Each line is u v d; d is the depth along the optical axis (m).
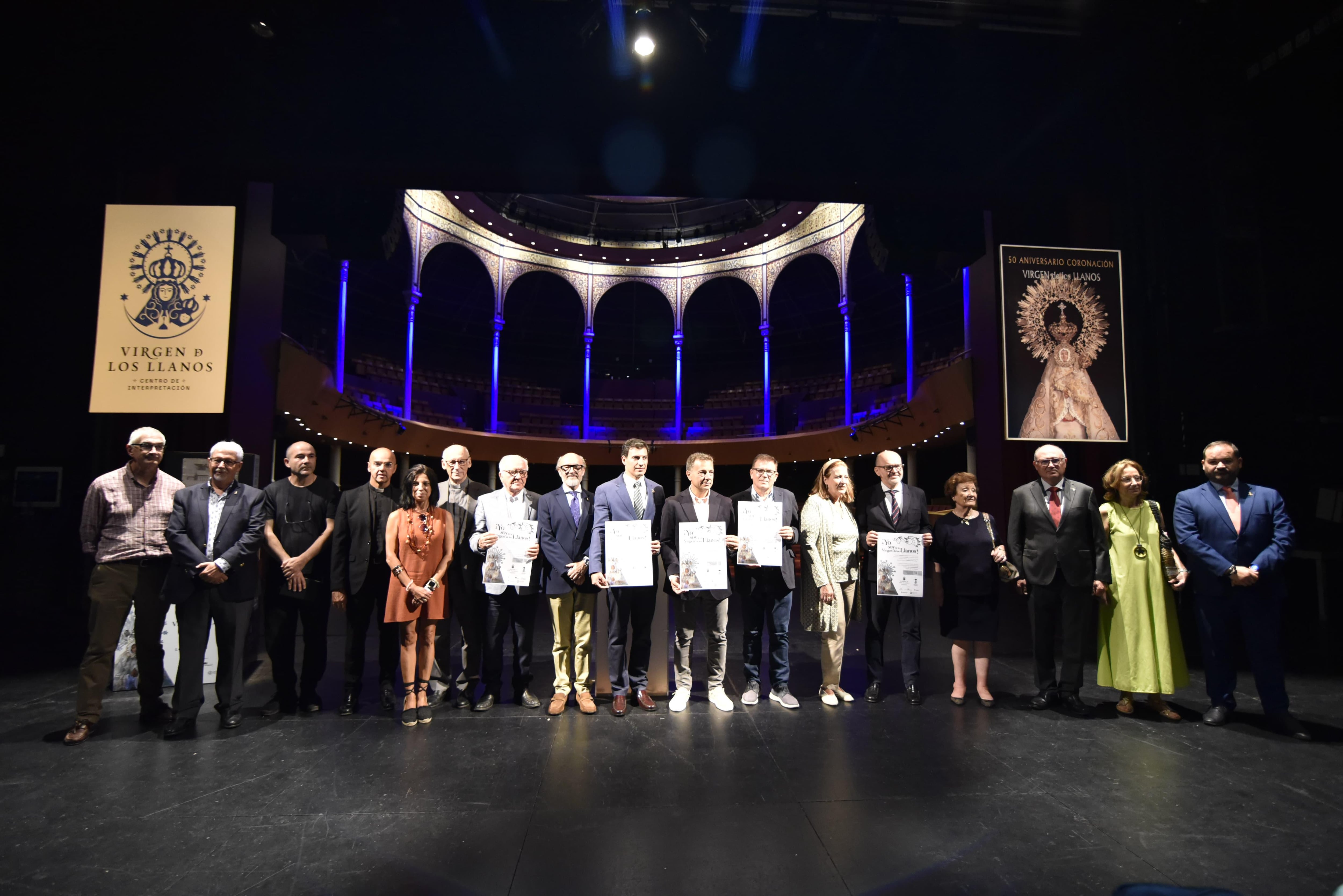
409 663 3.65
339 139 5.50
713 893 2.02
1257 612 3.56
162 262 5.21
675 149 5.71
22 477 5.81
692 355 25.03
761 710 3.93
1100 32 5.68
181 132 5.43
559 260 20.97
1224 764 3.07
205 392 5.16
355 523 3.81
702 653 5.87
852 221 17.62
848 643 6.24
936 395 11.78
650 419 23.75
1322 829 2.44
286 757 3.15
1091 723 3.67
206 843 2.32
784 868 2.17
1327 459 6.25
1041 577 3.94
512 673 4.27
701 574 3.88
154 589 3.63
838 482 4.24
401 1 5.33
